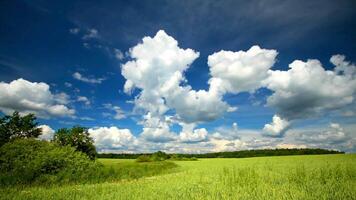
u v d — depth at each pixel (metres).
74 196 14.07
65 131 45.97
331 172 18.05
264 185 15.55
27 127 41.03
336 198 10.95
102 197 13.53
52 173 24.22
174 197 12.97
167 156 111.94
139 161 75.56
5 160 23.64
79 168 26.19
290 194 12.25
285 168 31.47
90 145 46.69
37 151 25.52
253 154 155.25
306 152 149.00
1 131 38.75
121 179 27.30
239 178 17.47
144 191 15.26
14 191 16.31
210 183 18.86
